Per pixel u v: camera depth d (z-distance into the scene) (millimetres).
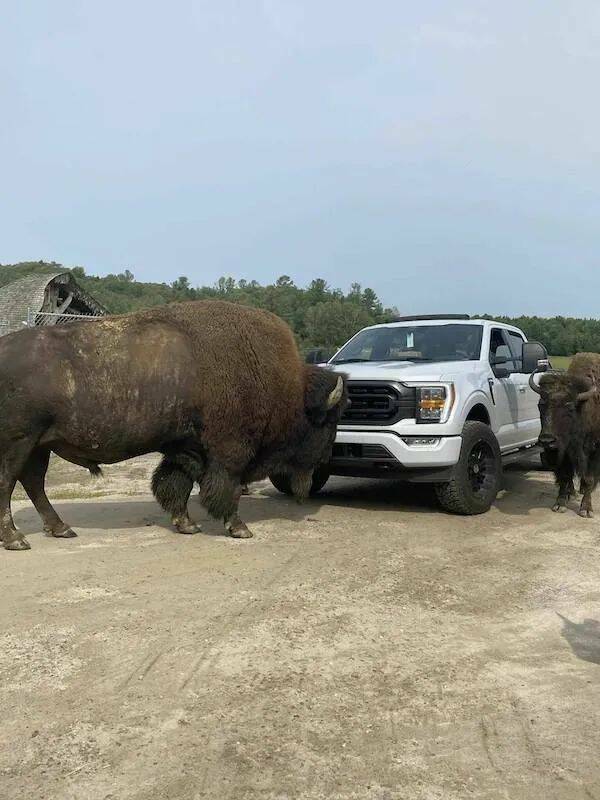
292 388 6781
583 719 3404
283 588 5180
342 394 7102
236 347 6441
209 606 4797
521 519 7668
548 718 3408
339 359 9367
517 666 3982
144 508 8172
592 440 7828
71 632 4348
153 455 13023
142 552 6133
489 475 7992
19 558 5926
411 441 7348
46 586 5191
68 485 9977
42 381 5953
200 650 4094
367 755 3062
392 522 7371
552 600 5070
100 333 6242
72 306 19953
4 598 4934
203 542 6504
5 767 2953
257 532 6902
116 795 2770
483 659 4059
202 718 3344
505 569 5777
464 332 9000
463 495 7527
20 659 3973
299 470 7324
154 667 3875
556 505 8148
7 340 6082
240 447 6555
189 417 6422
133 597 4969
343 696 3582
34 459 6539
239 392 6422
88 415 6086
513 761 3039
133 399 6164
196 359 6352
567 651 4199
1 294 16922
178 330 6418
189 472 6754
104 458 6461
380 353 9133
